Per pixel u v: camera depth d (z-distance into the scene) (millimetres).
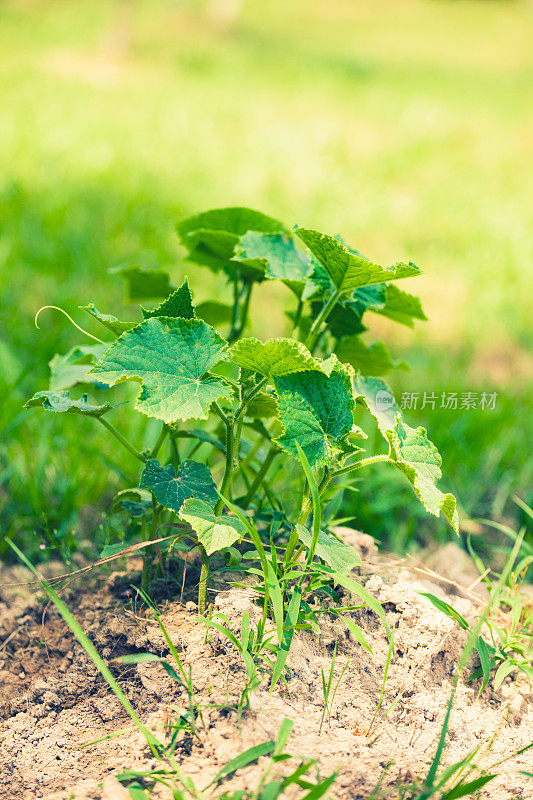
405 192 5543
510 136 7730
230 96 8406
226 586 1896
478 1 20109
